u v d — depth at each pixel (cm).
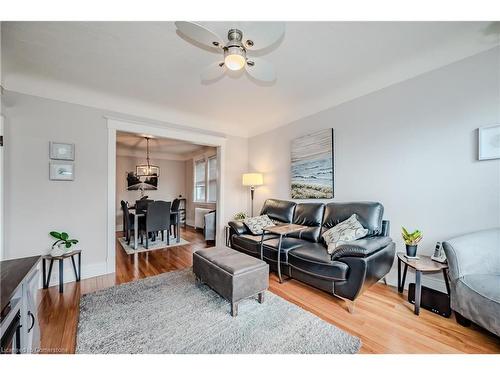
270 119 392
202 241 458
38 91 245
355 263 179
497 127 175
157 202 405
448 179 201
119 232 575
